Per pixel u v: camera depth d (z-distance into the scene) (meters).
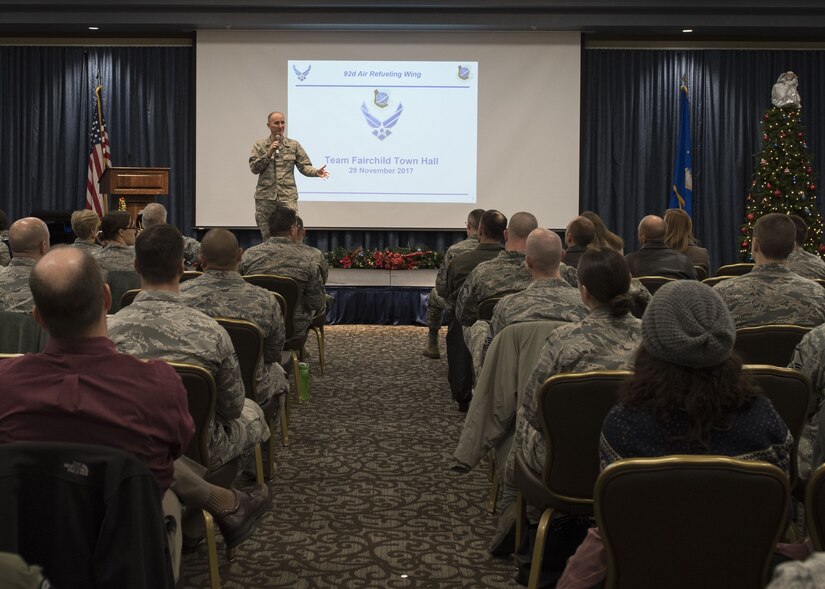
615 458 1.92
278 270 5.54
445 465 4.46
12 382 1.91
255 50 10.55
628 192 11.09
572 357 2.66
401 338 8.83
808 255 5.44
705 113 11.05
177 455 2.07
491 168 10.64
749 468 1.76
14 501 1.66
